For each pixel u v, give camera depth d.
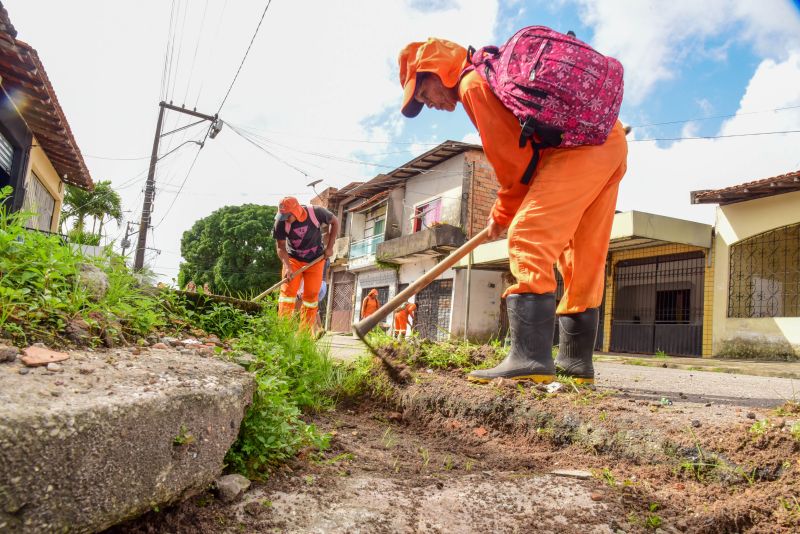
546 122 2.88
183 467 1.39
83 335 1.88
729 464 1.93
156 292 3.58
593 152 3.04
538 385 3.08
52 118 10.01
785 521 1.59
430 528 1.62
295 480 1.90
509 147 3.18
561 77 2.80
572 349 3.56
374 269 25.81
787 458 1.84
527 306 3.14
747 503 1.69
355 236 28.08
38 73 8.20
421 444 2.81
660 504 1.80
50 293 1.99
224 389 1.60
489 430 2.87
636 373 5.40
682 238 12.82
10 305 1.76
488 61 3.16
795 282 11.78
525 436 2.70
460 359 4.04
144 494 1.26
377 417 3.48
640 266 15.00
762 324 11.73
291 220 6.18
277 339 3.83
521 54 2.95
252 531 1.49
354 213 28.19
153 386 1.43
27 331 1.73
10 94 9.02
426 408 3.32
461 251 3.59
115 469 1.18
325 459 2.27
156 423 1.30
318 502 1.72
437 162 21.23
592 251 3.35
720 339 12.48
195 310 3.83
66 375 1.39
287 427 2.08
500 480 2.06
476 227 19.42
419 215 22.17
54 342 1.75
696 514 1.71
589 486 1.97
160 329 3.06
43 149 12.19
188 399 1.42
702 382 4.29
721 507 1.70
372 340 4.50
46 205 14.03
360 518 1.63
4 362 1.41
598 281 3.43
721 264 12.74
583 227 3.34
